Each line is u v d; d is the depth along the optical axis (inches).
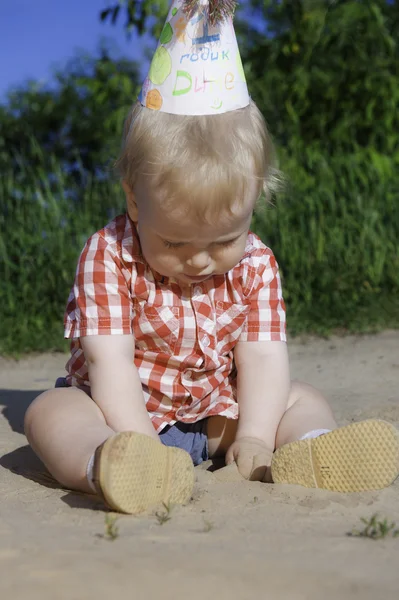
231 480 78.9
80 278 83.7
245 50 341.7
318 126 284.4
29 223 207.5
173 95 79.4
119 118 289.0
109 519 62.5
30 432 79.5
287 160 241.6
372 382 137.7
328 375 145.4
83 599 45.2
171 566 50.4
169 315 84.5
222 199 74.5
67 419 77.2
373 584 48.9
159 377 86.0
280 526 62.9
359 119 278.7
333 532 61.6
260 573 49.7
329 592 47.3
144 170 76.8
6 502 71.9
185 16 81.4
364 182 223.5
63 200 216.4
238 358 89.3
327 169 230.5
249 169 77.0
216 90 79.4
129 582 47.6
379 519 65.7
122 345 82.4
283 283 205.5
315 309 199.2
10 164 298.5
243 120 79.9
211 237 76.3
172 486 69.1
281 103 289.1
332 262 207.6
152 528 61.6
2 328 186.2
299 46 292.7
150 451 67.0
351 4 285.4
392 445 71.8
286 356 89.5
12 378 150.3
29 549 54.0
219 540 58.0
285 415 86.9
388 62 285.3
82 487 73.5
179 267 78.7
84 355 84.1
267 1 294.8
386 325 192.7
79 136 377.1
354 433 72.4
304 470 73.9
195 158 74.7
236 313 87.5
